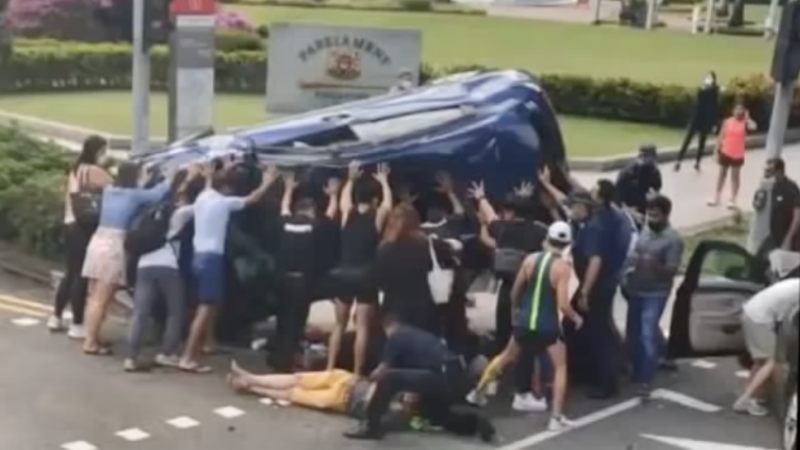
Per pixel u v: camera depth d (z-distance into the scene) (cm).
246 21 3597
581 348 1184
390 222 1095
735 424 1132
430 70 2984
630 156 2342
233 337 1267
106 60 3197
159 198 1220
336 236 1166
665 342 1273
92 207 1272
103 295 1230
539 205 1289
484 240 1210
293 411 1112
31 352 1242
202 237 1182
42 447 1017
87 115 2670
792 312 1083
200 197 1191
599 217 1159
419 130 1306
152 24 1586
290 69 2047
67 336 1292
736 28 5175
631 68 3641
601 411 1147
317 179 1227
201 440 1041
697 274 1221
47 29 3425
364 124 1333
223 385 1166
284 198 1215
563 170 1352
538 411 1127
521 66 3538
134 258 1215
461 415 1065
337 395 1104
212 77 1700
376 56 2050
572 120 2872
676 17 5841
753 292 1224
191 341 1196
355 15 4972
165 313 1227
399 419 1088
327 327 1259
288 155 1256
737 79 2753
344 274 1149
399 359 1058
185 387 1159
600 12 5638
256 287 1223
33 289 1462
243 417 1093
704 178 2258
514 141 1300
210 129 1620
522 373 1123
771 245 1414
